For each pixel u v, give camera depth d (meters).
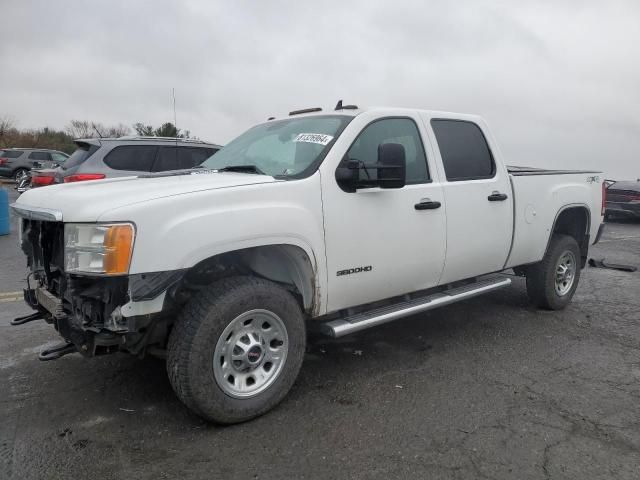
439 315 5.98
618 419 3.62
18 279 7.60
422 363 4.59
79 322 3.26
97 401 3.85
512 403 3.85
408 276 4.41
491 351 4.89
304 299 3.85
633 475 2.98
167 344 3.46
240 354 3.47
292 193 3.65
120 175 9.10
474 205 4.86
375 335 5.30
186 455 3.15
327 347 4.96
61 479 2.92
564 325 5.69
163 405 3.79
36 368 4.43
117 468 3.02
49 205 3.46
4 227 11.70
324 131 4.20
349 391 4.03
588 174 6.36
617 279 8.04
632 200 15.72
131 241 3.02
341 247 3.91
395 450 3.22
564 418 3.63
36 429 3.45
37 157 28.03
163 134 10.62
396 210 4.23
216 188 3.39
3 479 2.91
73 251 3.13
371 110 4.30
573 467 3.05
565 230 6.50
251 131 5.02
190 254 3.17
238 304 3.37
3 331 5.32
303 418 3.60
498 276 5.50
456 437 3.37
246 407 3.46
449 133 4.87
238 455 3.16
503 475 2.97
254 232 3.41
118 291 3.09
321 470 3.01
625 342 5.18
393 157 3.75
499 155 5.23
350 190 3.96
